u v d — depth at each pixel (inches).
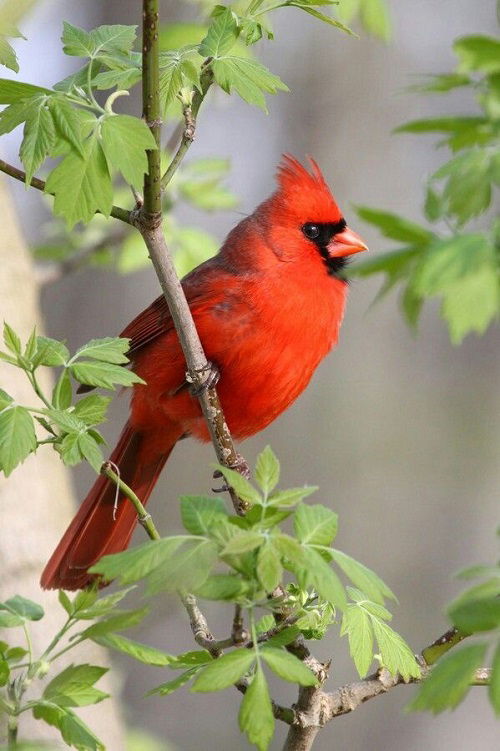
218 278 293.1
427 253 142.0
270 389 297.1
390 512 569.0
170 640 530.9
